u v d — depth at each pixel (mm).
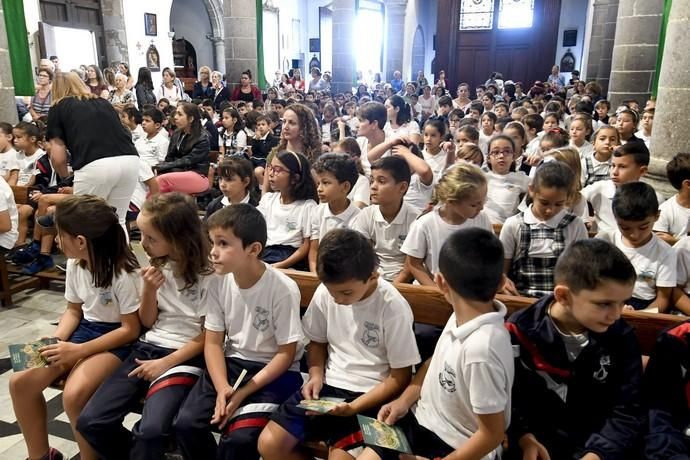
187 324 2248
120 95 9133
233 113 7141
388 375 1937
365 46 23078
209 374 2068
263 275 2076
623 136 5246
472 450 1496
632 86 8633
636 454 1710
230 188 3480
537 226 2479
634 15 8398
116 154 4062
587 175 4340
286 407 1885
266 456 1813
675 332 1754
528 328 1693
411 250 2520
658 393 1762
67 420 2666
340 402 1795
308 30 22062
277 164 3193
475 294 1532
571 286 1530
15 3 6953
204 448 1934
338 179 2914
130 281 2248
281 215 3260
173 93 10641
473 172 2398
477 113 8109
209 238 2211
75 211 2131
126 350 2287
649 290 2424
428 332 2311
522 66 21266
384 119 4172
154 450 1909
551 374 1679
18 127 5027
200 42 17609
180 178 5625
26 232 4270
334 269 1735
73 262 2307
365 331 1925
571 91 13258
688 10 4004
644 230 2363
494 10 21125
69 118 3955
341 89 14883
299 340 2053
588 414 1690
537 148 5219
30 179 5031
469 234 1571
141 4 13141
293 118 4086
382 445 1571
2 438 2518
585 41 19016
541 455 1633
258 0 11172
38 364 2092
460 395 1571
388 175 2643
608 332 1641
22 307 3900
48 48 10328
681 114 4148
